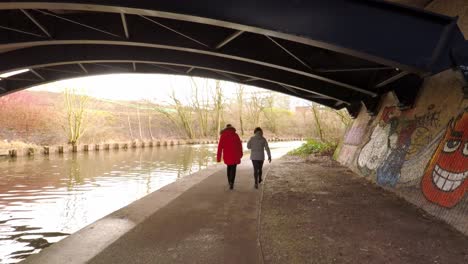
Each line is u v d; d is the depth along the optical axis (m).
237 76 15.33
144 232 5.45
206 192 8.90
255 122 60.47
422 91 8.69
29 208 9.55
